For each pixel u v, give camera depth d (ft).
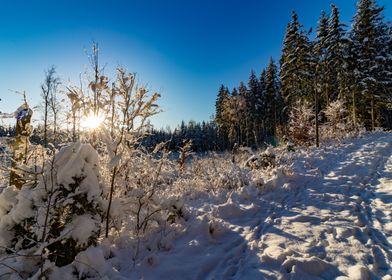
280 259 13.55
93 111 15.43
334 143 61.46
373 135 72.69
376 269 12.32
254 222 19.69
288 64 109.70
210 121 214.48
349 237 15.83
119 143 14.99
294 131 70.23
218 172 33.88
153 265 13.87
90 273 11.89
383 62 98.63
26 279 11.78
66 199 12.21
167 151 18.74
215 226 17.71
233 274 13.20
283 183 28.86
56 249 11.95
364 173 32.27
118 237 15.89
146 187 18.20
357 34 101.35
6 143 14.96
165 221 18.02
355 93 97.40
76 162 12.78
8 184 15.84
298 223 18.83
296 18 108.47
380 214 19.25
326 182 29.37
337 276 12.06
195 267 13.76
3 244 12.46
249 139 154.30
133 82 15.31
